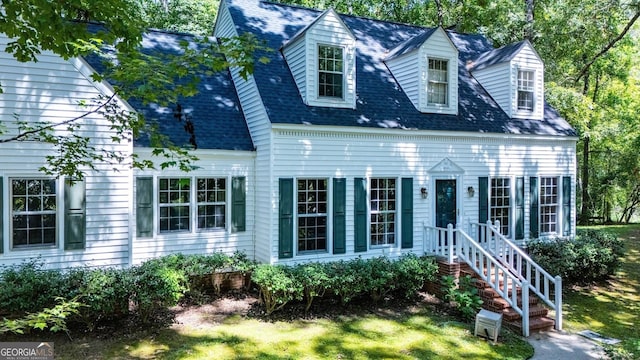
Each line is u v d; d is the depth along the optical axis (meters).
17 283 8.35
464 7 25.12
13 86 9.29
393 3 27.77
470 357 8.49
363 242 12.59
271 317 10.12
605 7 20.66
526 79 15.39
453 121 13.82
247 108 12.95
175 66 6.47
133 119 7.18
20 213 9.50
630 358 6.98
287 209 11.70
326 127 11.93
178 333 9.05
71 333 8.78
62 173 7.25
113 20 5.89
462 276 11.88
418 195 13.31
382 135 12.78
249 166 12.45
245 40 6.66
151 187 11.12
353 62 12.74
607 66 27.20
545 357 8.70
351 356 8.34
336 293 10.33
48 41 5.57
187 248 11.69
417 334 9.50
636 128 27.50
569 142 15.77
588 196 29.59
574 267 13.47
